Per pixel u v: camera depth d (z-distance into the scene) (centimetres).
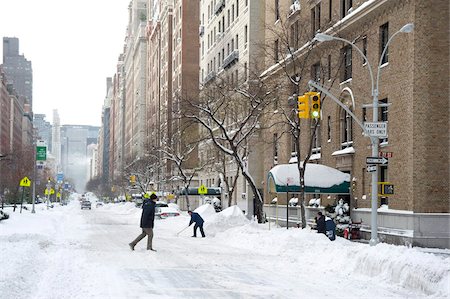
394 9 2903
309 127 4103
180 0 9356
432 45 2709
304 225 2998
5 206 7956
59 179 11156
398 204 2806
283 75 4044
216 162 6091
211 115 3812
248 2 5303
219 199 6569
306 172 3394
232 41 5956
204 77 7325
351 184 3362
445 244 2647
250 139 4831
